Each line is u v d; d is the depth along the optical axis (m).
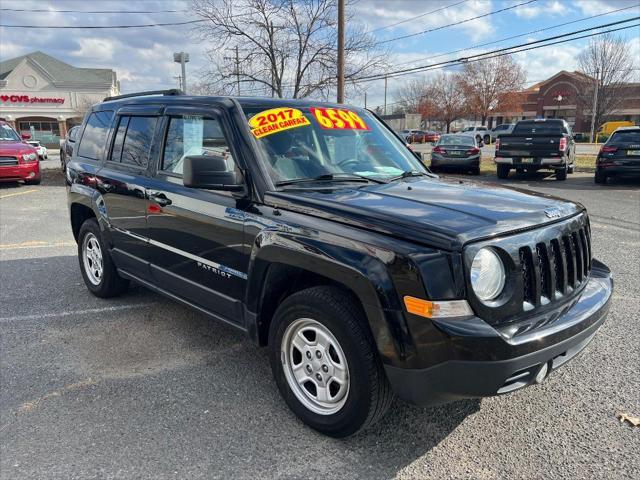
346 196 3.07
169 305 5.10
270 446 2.88
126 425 3.07
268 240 3.04
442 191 3.30
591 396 3.41
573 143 18.27
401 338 2.48
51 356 3.97
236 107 3.56
